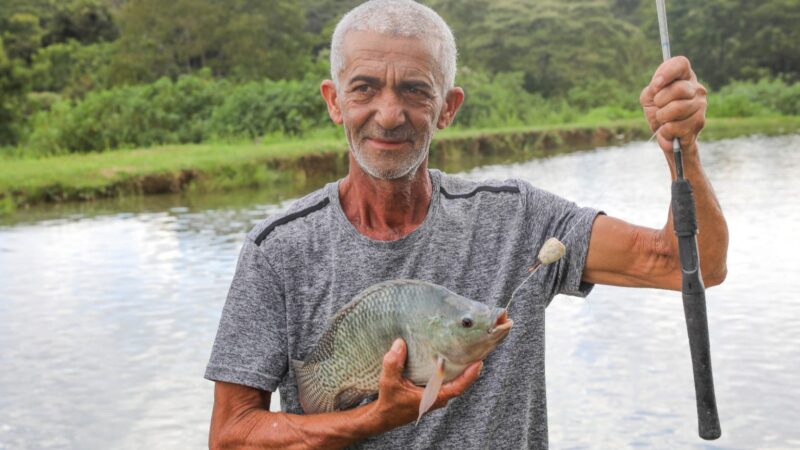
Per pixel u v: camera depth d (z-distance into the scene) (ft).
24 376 22.20
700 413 6.79
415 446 7.16
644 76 189.26
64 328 26.13
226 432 7.24
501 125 123.34
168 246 38.55
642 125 123.85
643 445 17.56
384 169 7.01
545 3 199.41
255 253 7.38
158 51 166.50
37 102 107.45
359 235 7.27
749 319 24.95
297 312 7.29
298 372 7.20
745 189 52.31
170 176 62.03
